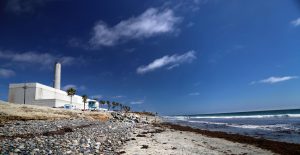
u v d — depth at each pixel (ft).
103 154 53.31
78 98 459.73
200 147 75.82
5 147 49.37
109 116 270.46
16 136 69.10
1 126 95.50
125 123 201.67
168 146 74.13
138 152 61.26
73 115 205.46
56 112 201.77
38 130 87.15
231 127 181.27
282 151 71.87
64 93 434.30
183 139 99.71
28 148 50.39
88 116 222.28
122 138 86.69
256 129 151.12
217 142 92.12
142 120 274.16
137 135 103.91
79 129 101.60
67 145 58.39
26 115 146.72
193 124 249.55
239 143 89.35
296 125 164.14
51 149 52.03
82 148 56.49
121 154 56.80
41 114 163.22
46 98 383.65
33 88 363.35
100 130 107.65
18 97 366.43
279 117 315.99
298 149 75.00
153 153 60.95
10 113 142.31
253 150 73.36
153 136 107.76
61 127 102.53
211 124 237.66
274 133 124.88
